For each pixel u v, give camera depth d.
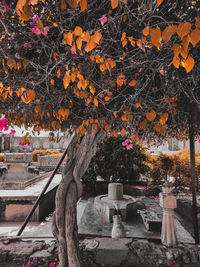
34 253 3.01
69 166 2.65
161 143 4.22
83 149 2.56
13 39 1.52
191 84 1.99
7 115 2.33
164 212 3.29
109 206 4.86
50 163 12.98
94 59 1.63
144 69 1.88
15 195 6.06
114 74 1.82
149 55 1.67
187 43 0.98
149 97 1.98
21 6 0.97
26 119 2.00
